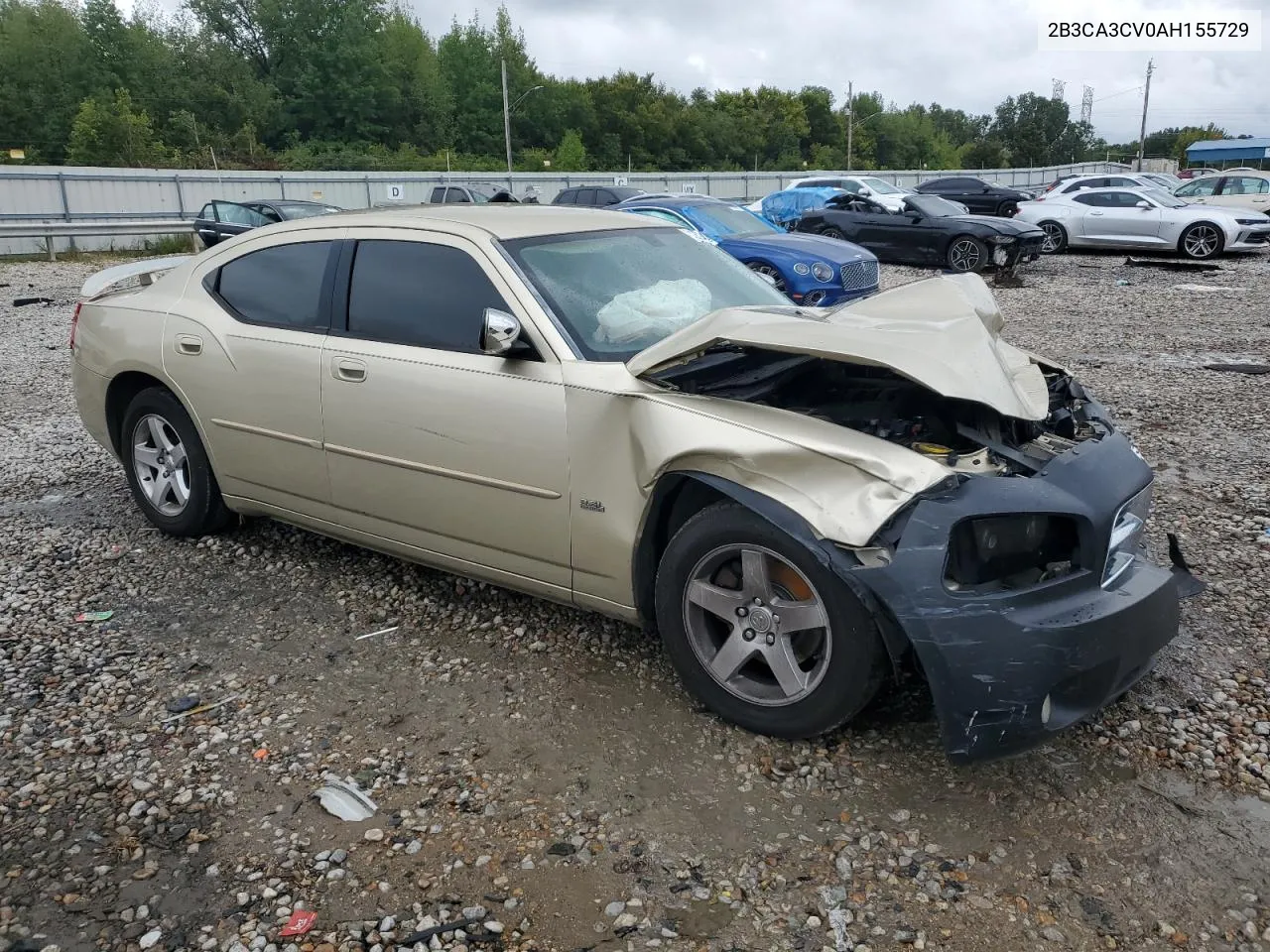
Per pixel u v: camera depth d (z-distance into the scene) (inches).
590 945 92.0
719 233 503.2
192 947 92.4
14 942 93.0
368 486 156.6
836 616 110.7
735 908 96.3
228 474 180.2
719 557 120.7
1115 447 126.4
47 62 2427.4
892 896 97.3
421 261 151.7
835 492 108.2
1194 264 734.5
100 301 202.2
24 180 1110.4
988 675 102.7
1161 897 96.8
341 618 161.0
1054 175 2468.0
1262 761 118.0
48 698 135.9
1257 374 341.4
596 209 177.2
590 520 130.6
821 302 448.8
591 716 130.1
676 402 121.6
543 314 136.8
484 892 98.8
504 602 165.0
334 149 2682.1
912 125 4384.8
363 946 92.2
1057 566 110.6
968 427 121.0
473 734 126.9
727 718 125.1
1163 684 135.1
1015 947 91.0
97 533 200.7
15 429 285.6
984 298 148.1
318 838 107.4
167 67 2630.4
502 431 136.8
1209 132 4404.5
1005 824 107.6
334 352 156.6
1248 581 167.5
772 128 3786.9
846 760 119.0
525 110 3152.1
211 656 148.3
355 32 2783.0
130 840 107.2
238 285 177.6
